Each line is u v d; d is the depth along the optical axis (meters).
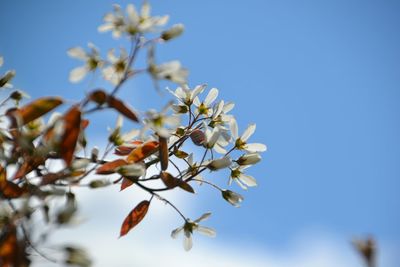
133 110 0.55
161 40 0.57
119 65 0.56
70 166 0.56
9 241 0.52
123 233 0.63
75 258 0.51
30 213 0.53
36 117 0.58
